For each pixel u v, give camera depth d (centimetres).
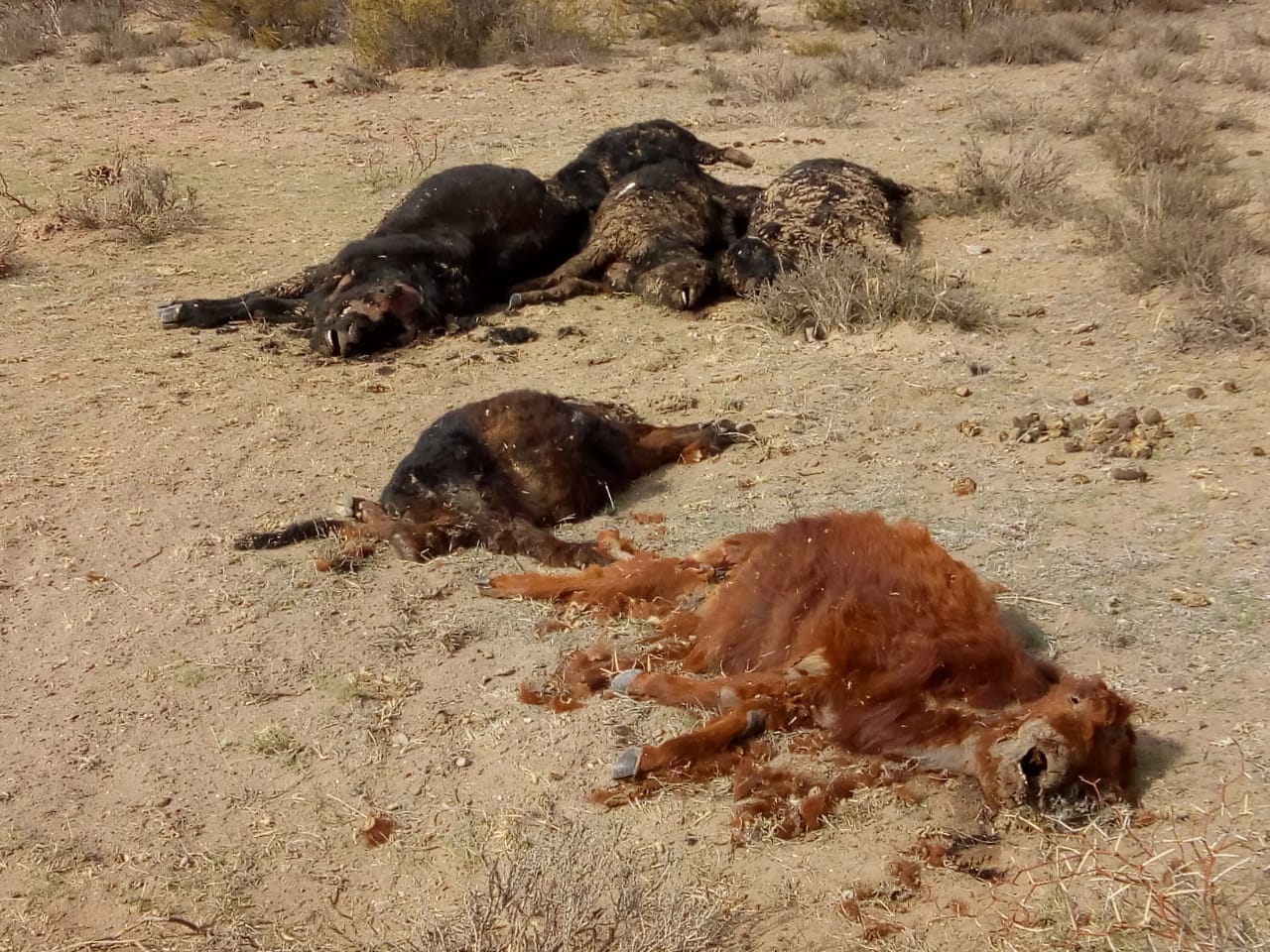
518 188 1028
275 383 845
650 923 365
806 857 406
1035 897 380
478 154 1428
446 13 2000
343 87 1828
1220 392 738
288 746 478
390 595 577
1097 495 628
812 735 454
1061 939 361
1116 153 1241
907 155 1337
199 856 426
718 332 914
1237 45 1838
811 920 380
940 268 989
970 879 392
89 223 1188
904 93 1662
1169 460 660
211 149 1513
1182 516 600
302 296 986
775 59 1944
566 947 353
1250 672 477
